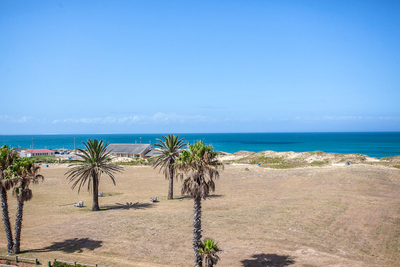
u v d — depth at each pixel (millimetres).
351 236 28469
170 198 49719
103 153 43594
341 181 57875
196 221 22297
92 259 24062
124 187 62781
